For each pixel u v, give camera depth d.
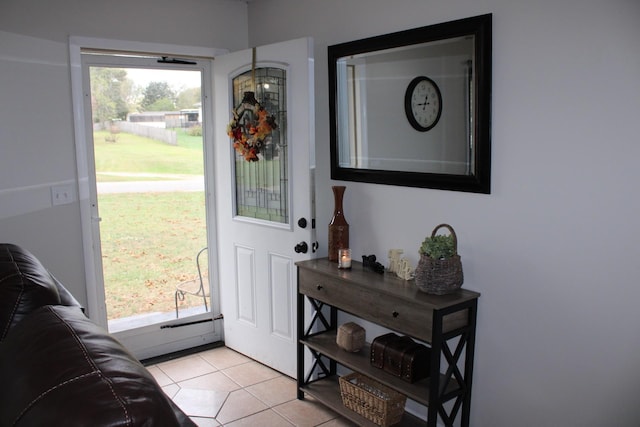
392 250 2.64
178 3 3.39
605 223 1.93
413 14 2.53
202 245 3.81
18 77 2.91
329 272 2.68
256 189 3.41
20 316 1.62
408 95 2.59
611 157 1.89
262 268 3.39
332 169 3.08
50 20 2.98
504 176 2.23
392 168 2.73
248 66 3.25
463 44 2.31
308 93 2.96
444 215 2.51
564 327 2.09
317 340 2.96
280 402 3.01
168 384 3.23
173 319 3.71
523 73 2.12
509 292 2.27
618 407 1.96
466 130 2.34
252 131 3.16
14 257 1.85
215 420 2.82
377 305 2.43
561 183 2.04
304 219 3.07
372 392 2.68
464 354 2.46
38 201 3.04
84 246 3.22
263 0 3.52
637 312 1.88
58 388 0.98
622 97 1.84
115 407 0.91
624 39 1.82
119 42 3.20
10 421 1.01
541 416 2.21
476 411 2.45
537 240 2.15
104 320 3.40
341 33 2.95
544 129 2.08
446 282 2.24
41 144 3.02
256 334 3.52
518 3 2.10
